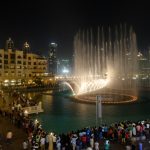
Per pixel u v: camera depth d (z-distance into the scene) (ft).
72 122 155.63
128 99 246.88
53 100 258.16
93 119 163.53
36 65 517.14
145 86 436.76
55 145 98.27
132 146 90.94
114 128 107.65
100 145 98.07
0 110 152.25
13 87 389.39
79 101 240.53
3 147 96.48
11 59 483.10
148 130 111.14
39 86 408.67
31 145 96.17
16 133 113.80
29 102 194.59
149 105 218.59
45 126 144.46
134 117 170.19
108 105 216.13
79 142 95.61
